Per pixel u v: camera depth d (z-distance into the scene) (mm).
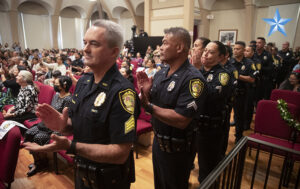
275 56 5145
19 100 2627
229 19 10211
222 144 1813
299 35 8297
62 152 1979
